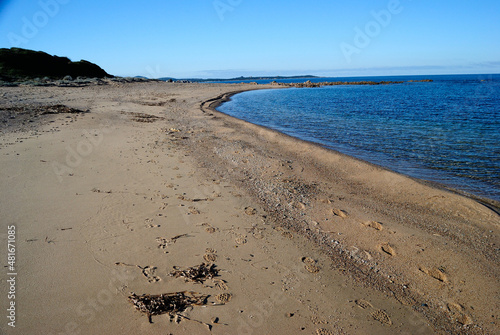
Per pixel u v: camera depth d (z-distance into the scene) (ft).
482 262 13.71
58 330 9.03
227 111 70.44
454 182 24.53
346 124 52.34
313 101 96.73
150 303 10.35
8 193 17.61
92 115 45.14
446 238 15.80
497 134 41.93
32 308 9.74
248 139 37.83
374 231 16.39
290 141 36.94
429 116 60.34
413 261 13.79
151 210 17.10
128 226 15.21
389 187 22.97
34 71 111.75
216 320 9.95
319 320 10.30
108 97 73.26
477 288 12.07
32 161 23.08
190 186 21.13
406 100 98.63
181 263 12.73
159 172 23.30
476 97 108.99
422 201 20.40
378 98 108.68
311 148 33.60
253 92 145.38
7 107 44.57
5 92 65.57
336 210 18.78
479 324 10.51
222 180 22.91
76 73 130.31
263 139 38.37
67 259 12.30
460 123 51.47
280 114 65.46
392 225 17.06
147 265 12.40
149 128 39.75
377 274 13.07
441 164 29.14
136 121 44.14
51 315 9.55
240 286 11.69
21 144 27.12
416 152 33.53
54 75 117.39
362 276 12.88
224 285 11.68
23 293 10.32
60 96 66.33
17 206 16.22
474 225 17.24
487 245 15.23
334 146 36.58
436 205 19.72
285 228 16.51
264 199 20.06
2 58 108.17
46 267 11.71
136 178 21.63
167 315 9.99
